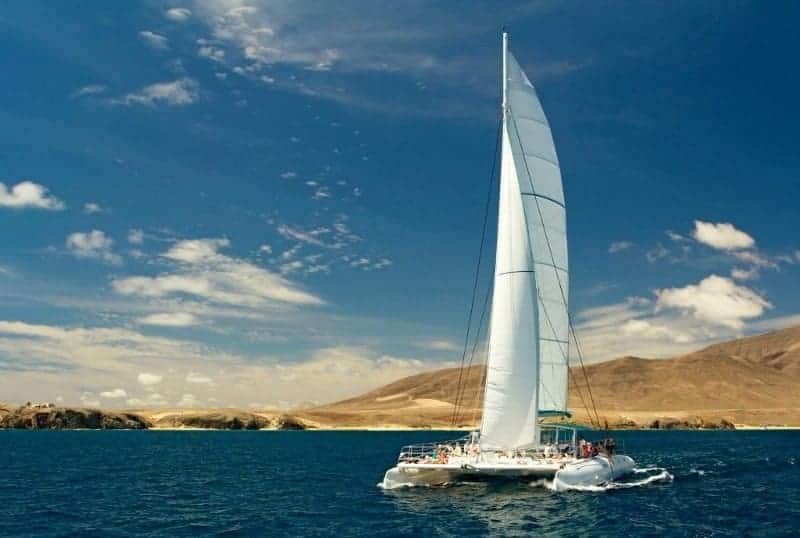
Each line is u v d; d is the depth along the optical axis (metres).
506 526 35.53
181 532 35.97
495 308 45.34
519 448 44.59
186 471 75.25
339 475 70.12
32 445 134.25
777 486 55.62
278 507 44.75
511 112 48.62
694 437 186.75
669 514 39.34
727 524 37.22
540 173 49.16
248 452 117.12
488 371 45.09
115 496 51.31
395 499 44.97
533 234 48.50
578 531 34.50
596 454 50.41
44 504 46.53
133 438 178.75
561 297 48.81
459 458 46.06
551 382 47.66
